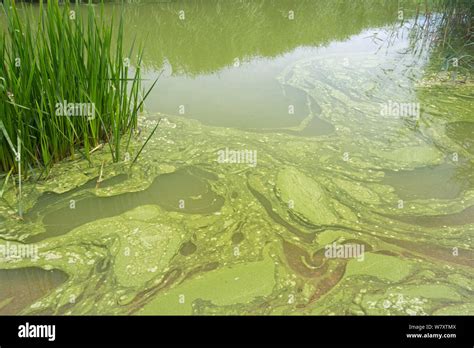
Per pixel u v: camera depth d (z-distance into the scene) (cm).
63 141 308
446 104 420
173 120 382
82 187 287
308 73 506
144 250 233
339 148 340
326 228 252
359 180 298
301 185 290
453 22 605
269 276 217
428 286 210
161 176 302
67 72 292
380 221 258
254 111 404
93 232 247
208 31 671
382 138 356
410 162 321
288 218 260
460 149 339
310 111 406
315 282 213
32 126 288
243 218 260
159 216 261
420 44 605
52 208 267
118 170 306
